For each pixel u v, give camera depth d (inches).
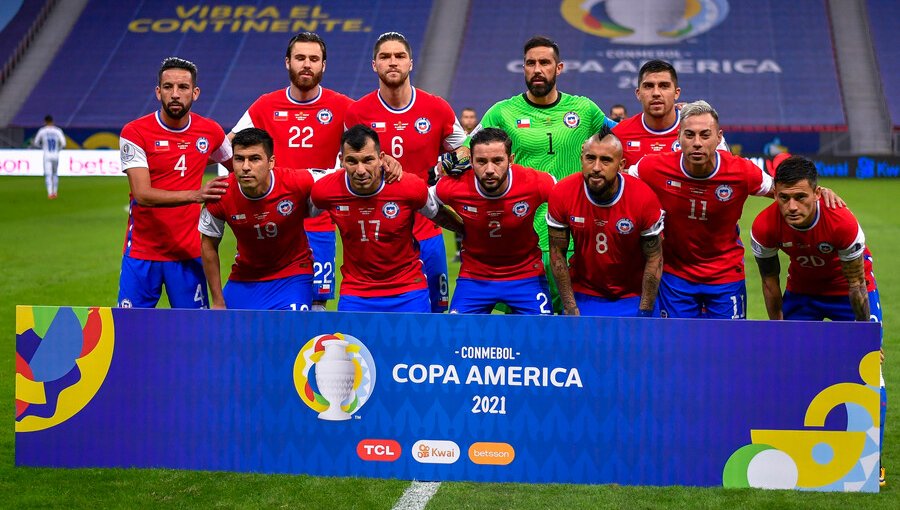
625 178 673.0
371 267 712.4
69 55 4507.9
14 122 4131.4
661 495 561.3
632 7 4569.4
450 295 1266.0
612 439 579.5
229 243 1774.1
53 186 2632.9
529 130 834.2
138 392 609.0
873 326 558.6
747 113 3946.9
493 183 662.5
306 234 813.2
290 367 597.3
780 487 573.0
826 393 565.0
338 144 862.5
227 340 600.1
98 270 1438.2
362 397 593.9
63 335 610.2
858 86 4133.9
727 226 723.4
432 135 830.5
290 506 544.4
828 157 3464.6
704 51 4311.0
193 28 4630.9
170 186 797.2
